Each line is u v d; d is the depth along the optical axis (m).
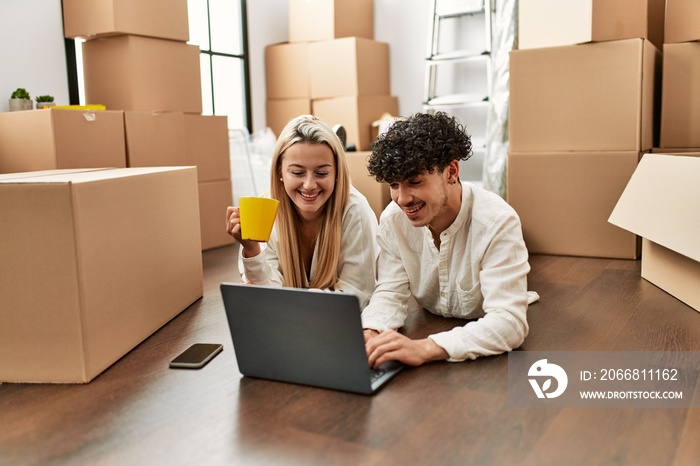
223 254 3.05
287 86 4.37
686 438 1.07
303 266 1.83
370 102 4.18
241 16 4.31
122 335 1.54
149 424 1.17
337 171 1.73
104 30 2.85
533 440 1.07
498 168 3.52
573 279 2.31
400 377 1.34
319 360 1.27
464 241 1.56
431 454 1.03
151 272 1.71
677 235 1.85
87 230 1.38
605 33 2.64
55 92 3.09
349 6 4.24
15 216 1.34
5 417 1.23
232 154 4.03
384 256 1.71
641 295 2.04
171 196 1.86
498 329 1.42
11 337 1.38
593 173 2.71
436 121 1.39
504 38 3.49
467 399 1.23
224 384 1.35
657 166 2.16
